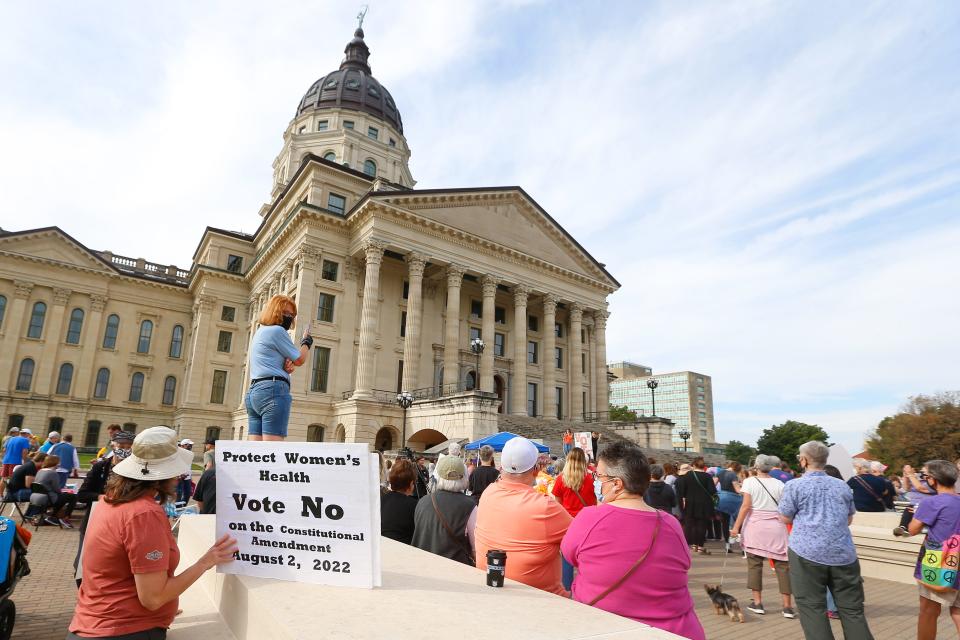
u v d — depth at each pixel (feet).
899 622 26.35
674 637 7.93
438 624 8.27
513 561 13.58
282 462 11.29
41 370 153.89
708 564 40.98
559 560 14.14
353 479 10.64
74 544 39.27
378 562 10.47
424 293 142.20
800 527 18.21
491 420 98.07
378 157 188.44
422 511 18.10
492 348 134.51
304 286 121.80
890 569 37.37
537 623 8.45
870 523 40.24
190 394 153.69
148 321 176.35
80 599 10.77
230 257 173.58
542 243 153.79
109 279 169.99
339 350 123.85
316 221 125.59
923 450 146.92
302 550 11.03
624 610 11.50
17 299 153.79
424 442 119.96
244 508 11.64
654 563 11.59
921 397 172.24
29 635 20.75
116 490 10.77
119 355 168.04
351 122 192.75
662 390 522.06
